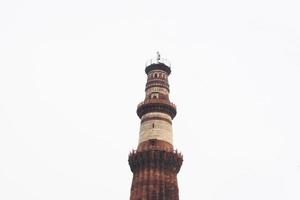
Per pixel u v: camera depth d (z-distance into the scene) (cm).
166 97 7238
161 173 6122
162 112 6862
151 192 5875
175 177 6247
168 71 7788
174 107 7050
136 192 5962
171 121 6944
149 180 6009
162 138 6506
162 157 6250
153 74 7606
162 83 7438
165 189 5956
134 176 6266
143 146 6425
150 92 7300
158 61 7806
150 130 6594
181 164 6556
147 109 6931
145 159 6250
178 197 6056
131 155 6475
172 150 6431
